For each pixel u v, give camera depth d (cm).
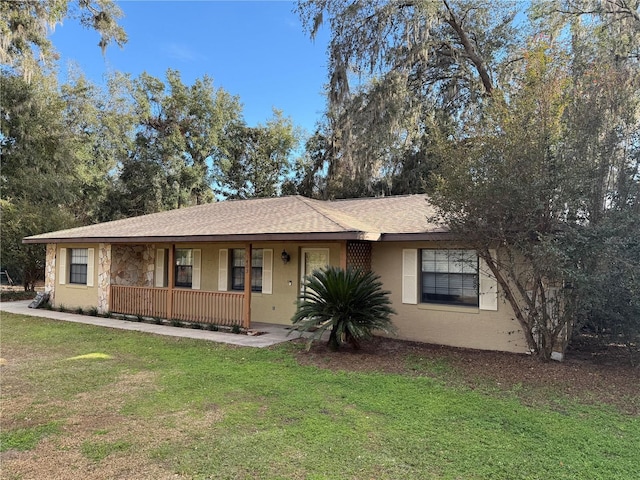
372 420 455
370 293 782
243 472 343
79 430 425
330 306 781
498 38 1650
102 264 1295
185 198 2831
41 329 1015
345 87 1602
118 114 2670
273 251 1126
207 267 1243
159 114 2872
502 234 650
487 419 461
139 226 1263
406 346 847
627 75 855
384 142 1581
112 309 1262
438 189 678
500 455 375
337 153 2175
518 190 589
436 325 877
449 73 1850
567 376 625
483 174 634
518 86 738
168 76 2806
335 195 2186
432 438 410
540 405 509
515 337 789
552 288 689
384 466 353
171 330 1013
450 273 885
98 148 2653
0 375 620
